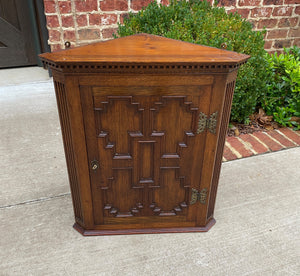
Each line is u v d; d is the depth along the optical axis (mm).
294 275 1254
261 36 2305
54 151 2154
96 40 2988
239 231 1493
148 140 1193
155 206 1406
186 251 1369
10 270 1256
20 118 2557
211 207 1497
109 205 1386
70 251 1359
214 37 2051
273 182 1896
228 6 3137
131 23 2133
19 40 3512
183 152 1239
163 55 1068
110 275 1243
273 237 1457
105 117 1124
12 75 3445
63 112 1137
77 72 1005
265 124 2600
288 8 3391
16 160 2037
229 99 1179
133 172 1282
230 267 1288
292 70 2533
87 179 1280
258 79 2262
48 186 1805
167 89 1073
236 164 2080
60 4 2703
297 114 2539
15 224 1505
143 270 1269
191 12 2297
